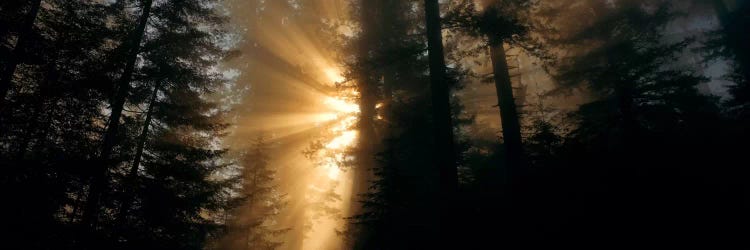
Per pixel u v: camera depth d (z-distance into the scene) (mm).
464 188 11633
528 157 12172
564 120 15461
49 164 9297
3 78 9695
